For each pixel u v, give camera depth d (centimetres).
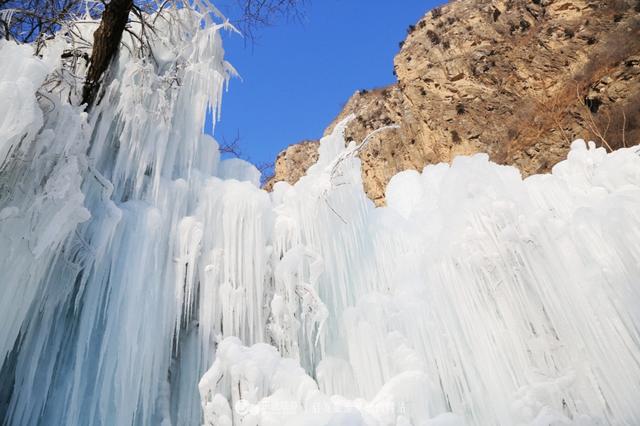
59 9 558
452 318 509
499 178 556
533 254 502
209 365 481
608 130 1666
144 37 613
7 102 346
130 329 430
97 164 504
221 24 634
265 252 545
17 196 378
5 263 364
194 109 586
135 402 421
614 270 452
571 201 546
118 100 525
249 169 671
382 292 566
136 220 469
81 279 447
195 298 518
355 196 600
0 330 363
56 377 430
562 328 472
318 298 526
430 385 447
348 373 505
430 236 555
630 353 431
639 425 412
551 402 444
